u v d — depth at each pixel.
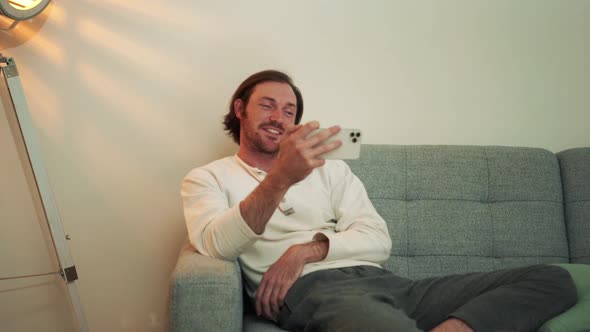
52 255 1.52
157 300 1.65
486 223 1.51
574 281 1.05
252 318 1.18
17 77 1.30
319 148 0.97
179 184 1.67
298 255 1.14
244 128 1.38
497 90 1.81
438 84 1.79
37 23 1.59
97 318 1.63
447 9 1.79
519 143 1.82
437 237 1.49
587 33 1.82
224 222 1.05
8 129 1.56
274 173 1.00
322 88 1.74
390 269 1.46
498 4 1.81
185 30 1.67
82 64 1.62
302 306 1.03
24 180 1.58
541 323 0.92
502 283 1.03
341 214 1.33
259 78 1.42
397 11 1.77
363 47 1.76
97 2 1.63
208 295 0.94
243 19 1.70
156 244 1.66
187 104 1.67
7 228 1.56
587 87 1.82
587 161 1.58
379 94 1.77
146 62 1.66
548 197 1.55
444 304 1.08
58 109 1.61
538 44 1.82
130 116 1.65
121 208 1.64
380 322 0.83
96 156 1.63
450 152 1.58
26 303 1.57
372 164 1.55
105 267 1.63
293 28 1.72
